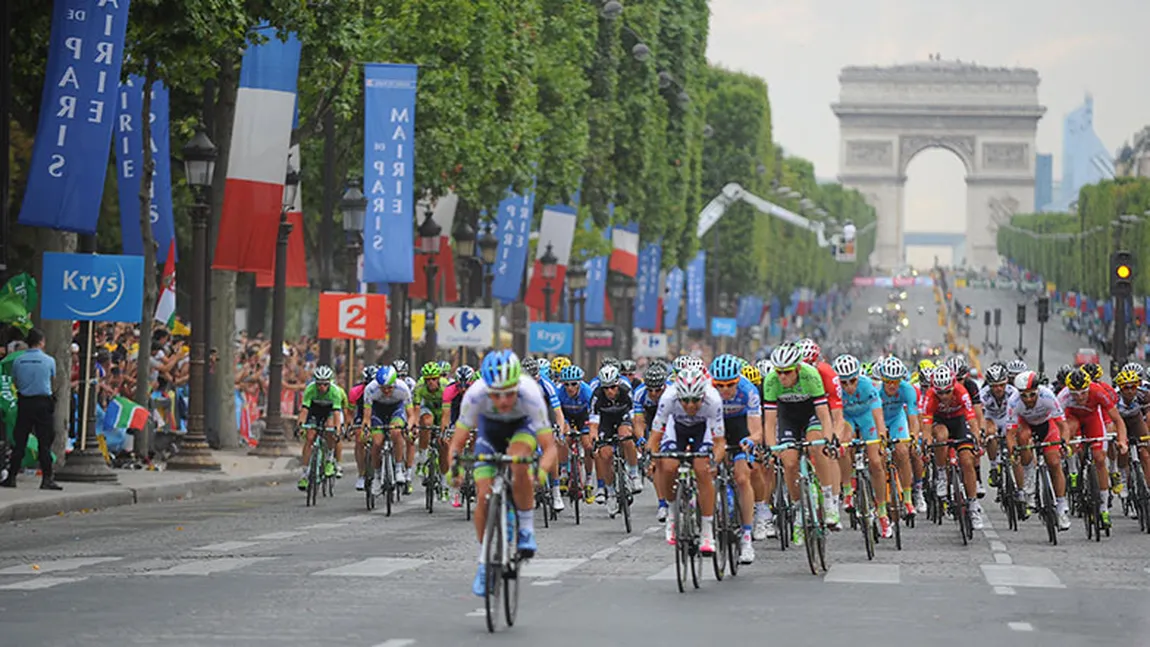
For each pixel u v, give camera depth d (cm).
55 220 7838
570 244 18150
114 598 4781
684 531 5041
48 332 9456
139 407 10212
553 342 17288
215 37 9231
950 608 4734
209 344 12131
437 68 14312
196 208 10269
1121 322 12850
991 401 8100
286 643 3941
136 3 8862
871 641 4088
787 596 4972
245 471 10650
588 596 4953
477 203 16262
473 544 6544
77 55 7881
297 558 5959
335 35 10906
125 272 8650
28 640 3969
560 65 18325
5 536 6900
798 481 5703
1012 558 6244
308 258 19188
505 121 16025
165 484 9219
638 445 7862
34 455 9062
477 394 4388
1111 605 4856
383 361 15275
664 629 4272
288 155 11350
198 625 4231
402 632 4147
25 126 9981
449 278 16625
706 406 5094
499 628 4247
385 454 8175
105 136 7888
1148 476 7681
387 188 12438
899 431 7112
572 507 9031
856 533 7300
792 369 5594
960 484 6944
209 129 11238
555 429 7725
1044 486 6975
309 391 8788
